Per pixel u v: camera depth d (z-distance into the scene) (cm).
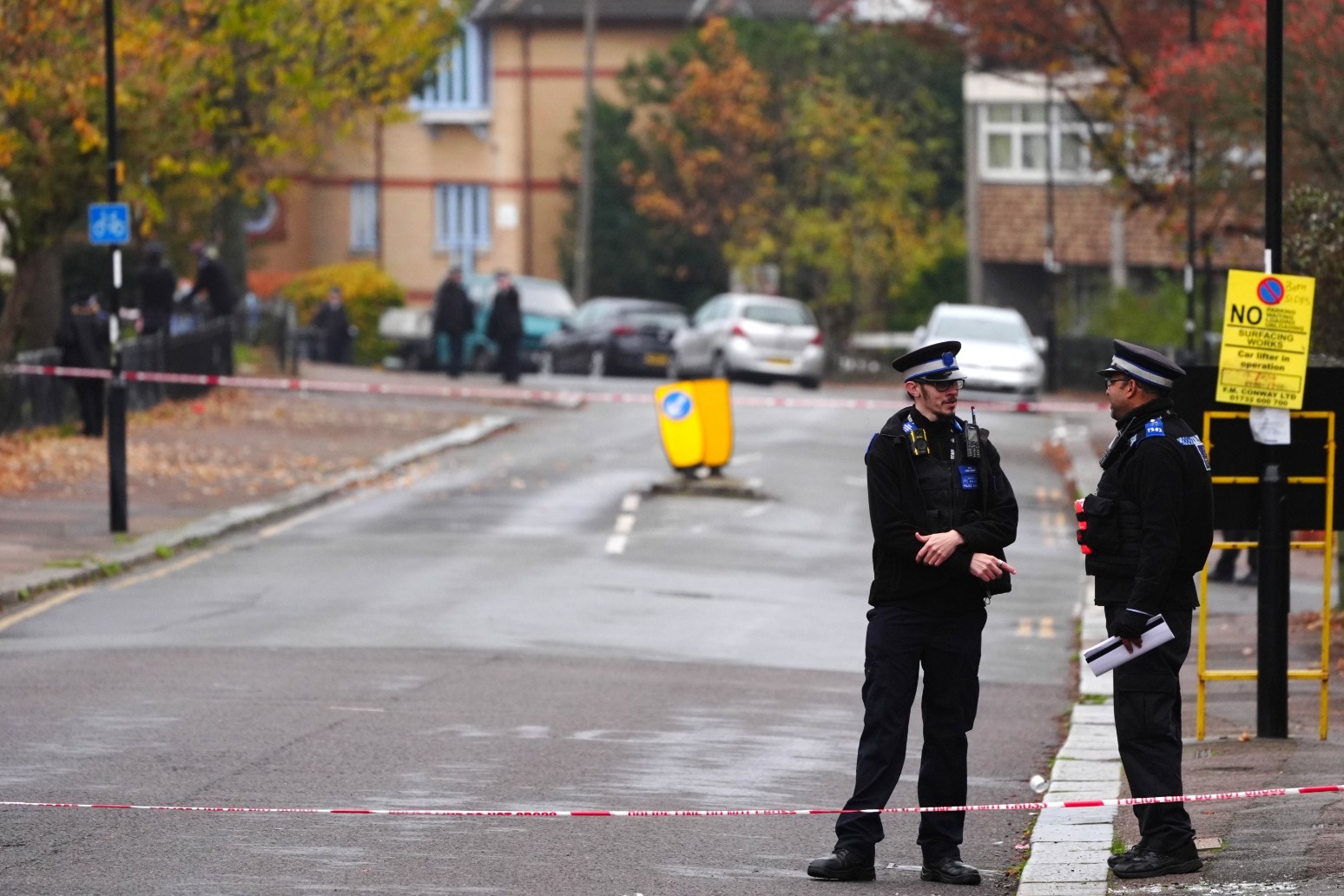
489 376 15150
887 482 2755
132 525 6862
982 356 11994
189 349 10862
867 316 18150
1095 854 2889
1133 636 2747
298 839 2955
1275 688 3788
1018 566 6788
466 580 6019
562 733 3853
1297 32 7638
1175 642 2781
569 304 17250
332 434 9806
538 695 4266
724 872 2833
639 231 19588
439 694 4238
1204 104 8469
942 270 19238
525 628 5209
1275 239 3722
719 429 8300
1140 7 10169
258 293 19638
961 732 2797
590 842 2992
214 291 11894
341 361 15550
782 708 4219
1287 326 3709
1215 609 5856
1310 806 3061
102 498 7431
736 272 18625
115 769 3419
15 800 3189
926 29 11294
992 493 2762
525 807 3206
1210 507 2789
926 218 18962
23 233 9625
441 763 3525
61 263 12362
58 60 8544
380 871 2778
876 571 2794
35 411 8988
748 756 3684
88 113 8962
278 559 6431
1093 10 10250
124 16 9119
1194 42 9412
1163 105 8919
